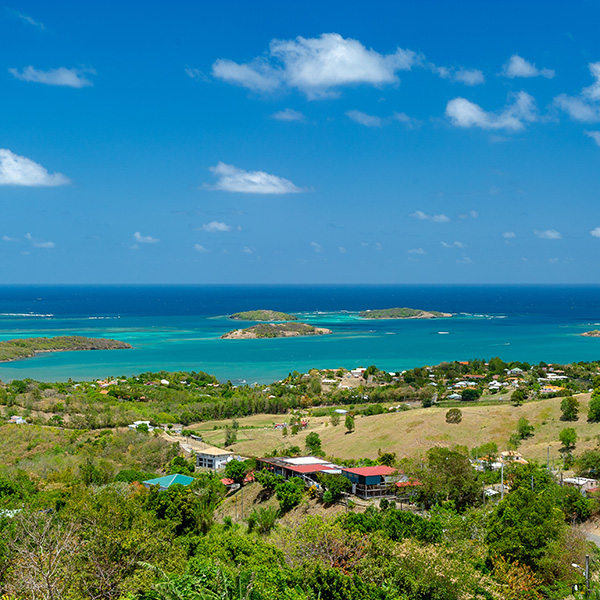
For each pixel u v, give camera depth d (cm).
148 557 4253
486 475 8262
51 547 3791
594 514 6444
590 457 8206
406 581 4084
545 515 5097
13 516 5256
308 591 3819
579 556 4728
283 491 7262
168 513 6328
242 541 5084
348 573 4100
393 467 8088
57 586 3325
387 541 4666
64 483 9094
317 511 7012
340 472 7850
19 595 3262
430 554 4250
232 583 3634
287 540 4794
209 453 11519
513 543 4753
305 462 8781
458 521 5616
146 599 3578
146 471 10994
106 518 5012
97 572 3778
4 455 11281
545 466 9031
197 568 3891
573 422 11375
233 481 8925
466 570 4178
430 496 7062
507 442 10956
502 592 4144
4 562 3838
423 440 11512
